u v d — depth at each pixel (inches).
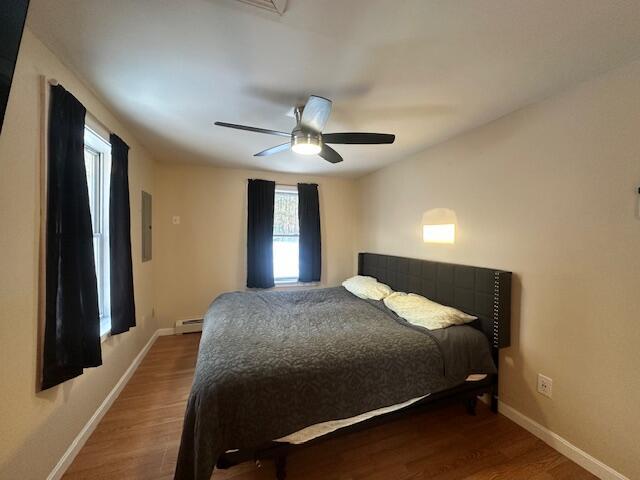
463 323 85.3
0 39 32.6
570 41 50.0
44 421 52.6
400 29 47.5
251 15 44.7
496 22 45.6
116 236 83.1
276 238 162.4
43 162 52.5
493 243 84.1
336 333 77.1
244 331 78.2
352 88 66.9
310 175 163.9
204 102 75.0
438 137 98.5
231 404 51.8
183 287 143.6
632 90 55.0
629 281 55.4
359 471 60.6
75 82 62.8
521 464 63.1
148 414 78.2
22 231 47.6
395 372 65.4
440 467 61.9
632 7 42.0
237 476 58.8
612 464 57.5
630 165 55.3
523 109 75.5
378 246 148.2
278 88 67.4
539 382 71.3
